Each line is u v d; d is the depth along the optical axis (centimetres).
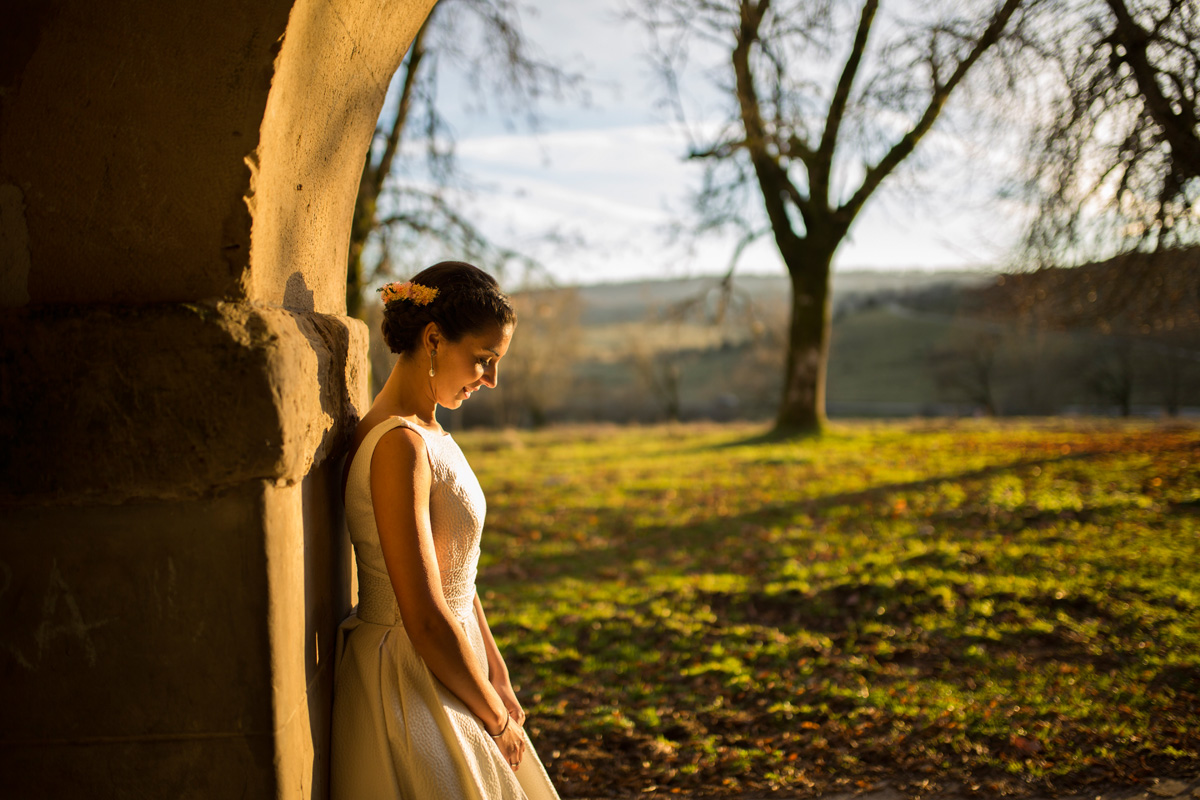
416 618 148
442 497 160
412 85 973
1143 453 1033
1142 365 3931
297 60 135
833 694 382
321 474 159
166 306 124
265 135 128
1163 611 453
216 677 126
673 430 2022
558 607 555
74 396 122
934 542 658
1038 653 420
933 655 430
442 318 161
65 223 127
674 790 306
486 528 880
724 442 1591
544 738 360
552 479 1200
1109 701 348
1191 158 551
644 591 587
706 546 738
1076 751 306
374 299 1026
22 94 124
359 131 186
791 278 1670
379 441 154
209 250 128
